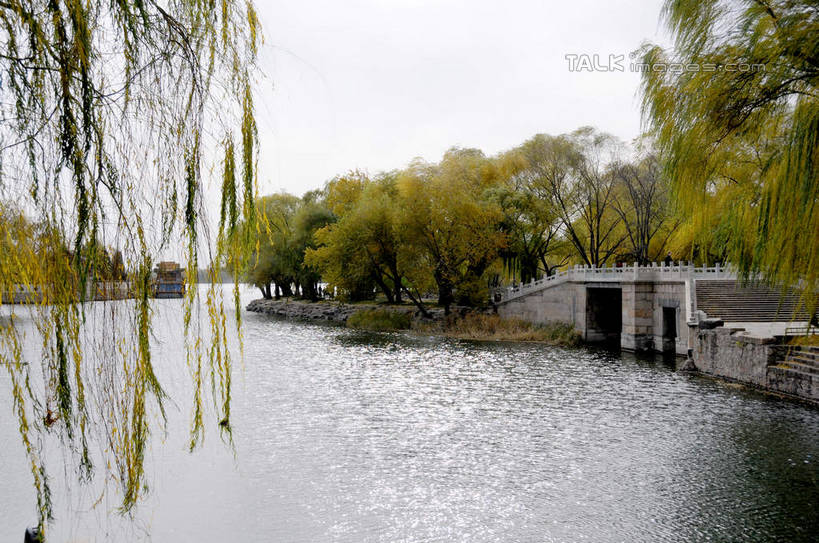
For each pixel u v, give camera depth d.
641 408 20.08
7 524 9.92
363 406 20.44
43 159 3.21
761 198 11.70
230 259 4.07
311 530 10.77
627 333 35.34
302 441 16.06
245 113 4.03
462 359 31.75
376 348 36.31
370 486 12.99
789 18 10.25
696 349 27.50
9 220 3.17
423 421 18.47
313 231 62.25
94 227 3.34
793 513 11.48
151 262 3.64
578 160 43.97
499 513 11.65
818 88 10.21
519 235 46.91
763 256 11.38
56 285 3.34
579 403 20.98
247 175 4.03
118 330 3.60
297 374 26.50
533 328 43.25
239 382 24.23
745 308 29.62
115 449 3.67
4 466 12.32
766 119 11.24
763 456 14.82
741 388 23.27
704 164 12.47
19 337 3.39
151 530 10.33
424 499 12.32
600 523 11.17
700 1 11.95
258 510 11.55
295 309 68.19
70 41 3.22
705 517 11.38
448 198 43.25
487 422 18.38
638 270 34.47
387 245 48.41
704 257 15.45
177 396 17.39
